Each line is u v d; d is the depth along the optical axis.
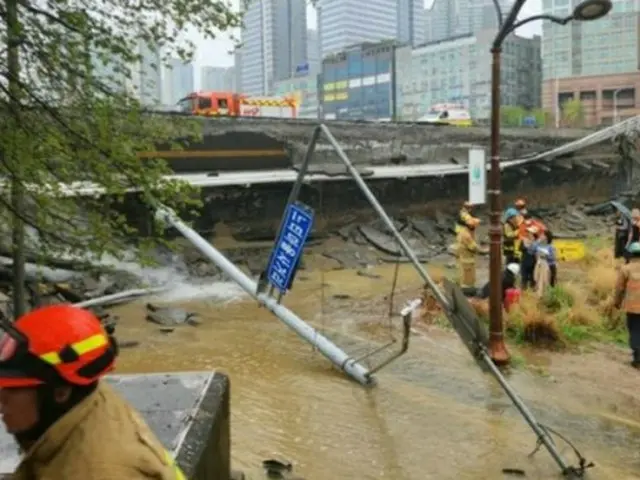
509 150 28.72
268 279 9.71
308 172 14.77
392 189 23.06
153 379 4.68
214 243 18.31
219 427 4.18
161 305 13.09
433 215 24.09
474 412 7.56
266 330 11.34
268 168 20.98
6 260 11.96
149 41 6.98
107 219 7.43
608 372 9.06
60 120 6.79
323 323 11.86
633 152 29.03
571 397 8.12
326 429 6.96
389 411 7.53
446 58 77.19
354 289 15.23
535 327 10.30
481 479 5.87
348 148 23.39
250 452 6.28
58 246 7.45
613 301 10.25
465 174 24.08
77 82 6.80
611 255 17.72
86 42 6.68
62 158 6.84
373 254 19.73
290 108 30.31
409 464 6.14
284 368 9.14
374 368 8.83
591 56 90.06
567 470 5.96
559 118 74.62
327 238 20.70
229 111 28.89
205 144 19.77
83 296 12.80
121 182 7.11
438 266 18.55
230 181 18.16
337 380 8.64
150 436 1.64
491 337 9.31
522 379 8.76
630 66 87.12
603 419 7.43
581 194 30.45
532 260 13.28
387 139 24.47
